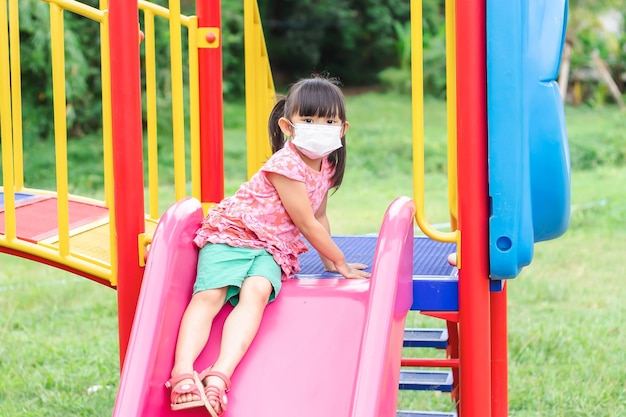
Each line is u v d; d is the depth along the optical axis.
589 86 18.52
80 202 4.70
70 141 15.06
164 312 2.62
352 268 3.01
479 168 2.78
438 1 19.81
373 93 20.03
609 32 18.02
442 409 4.76
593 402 4.75
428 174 13.63
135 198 2.96
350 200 11.55
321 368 2.60
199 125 3.75
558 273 7.76
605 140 14.64
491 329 3.92
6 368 5.47
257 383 2.59
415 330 4.44
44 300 7.21
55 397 4.93
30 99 14.73
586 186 12.05
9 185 3.68
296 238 2.98
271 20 20.34
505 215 2.75
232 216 2.87
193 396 2.45
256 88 4.07
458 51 2.76
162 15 4.36
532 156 2.80
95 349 5.86
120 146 2.95
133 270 2.97
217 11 3.76
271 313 2.75
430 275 3.06
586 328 6.11
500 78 2.71
